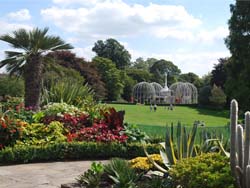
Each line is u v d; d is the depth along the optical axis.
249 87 38.91
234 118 5.34
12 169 9.76
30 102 18.00
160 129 19.50
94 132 12.30
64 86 19.05
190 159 5.83
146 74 94.69
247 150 5.33
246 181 5.11
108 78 71.44
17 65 18.59
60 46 18.88
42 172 9.41
